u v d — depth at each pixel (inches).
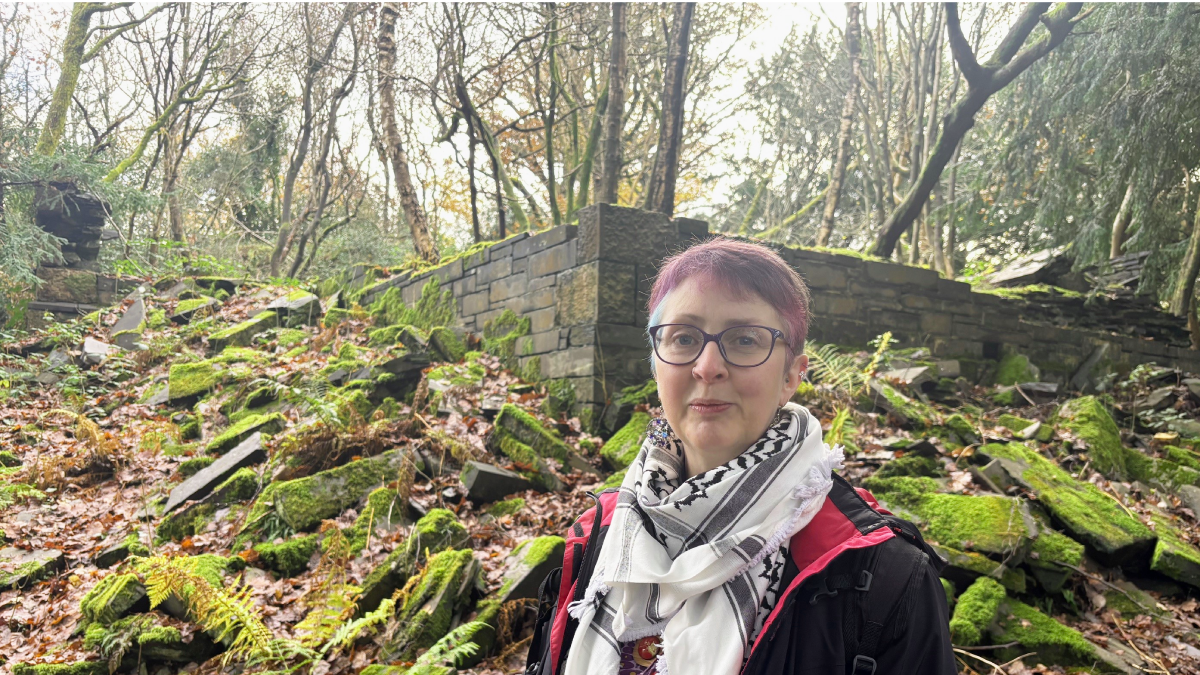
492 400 254.1
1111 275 465.4
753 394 48.3
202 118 689.0
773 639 42.4
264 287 466.9
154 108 687.7
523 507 195.0
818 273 308.3
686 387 49.8
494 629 146.7
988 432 235.8
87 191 477.1
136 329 375.9
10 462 240.5
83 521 199.5
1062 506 185.3
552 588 57.7
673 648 44.0
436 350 313.3
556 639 52.5
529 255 296.5
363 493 191.8
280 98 760.3
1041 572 168.4
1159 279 446.6
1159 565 175.8
